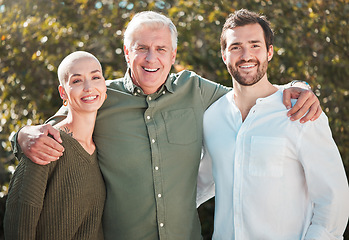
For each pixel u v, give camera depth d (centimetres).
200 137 260
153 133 249
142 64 249
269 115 234
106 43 429
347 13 451
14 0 452
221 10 430
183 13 426
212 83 277
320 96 429
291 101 235
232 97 253
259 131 234
